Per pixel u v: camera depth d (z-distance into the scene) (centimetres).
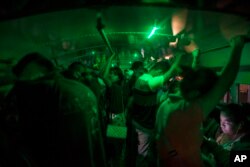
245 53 245
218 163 254
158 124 217
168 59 390
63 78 209
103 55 538
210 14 173
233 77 184
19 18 159
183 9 167
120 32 300
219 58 275
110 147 371
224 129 268
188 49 303
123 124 480
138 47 511
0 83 229
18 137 195
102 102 392
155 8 167
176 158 198
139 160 370
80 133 198
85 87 212
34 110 191
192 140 194
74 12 174
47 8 155
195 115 190
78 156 197
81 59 521
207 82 185
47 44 275
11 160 195
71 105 195
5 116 196
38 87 193
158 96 346
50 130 192
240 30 201
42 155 196
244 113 260
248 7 157
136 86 354
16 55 228
